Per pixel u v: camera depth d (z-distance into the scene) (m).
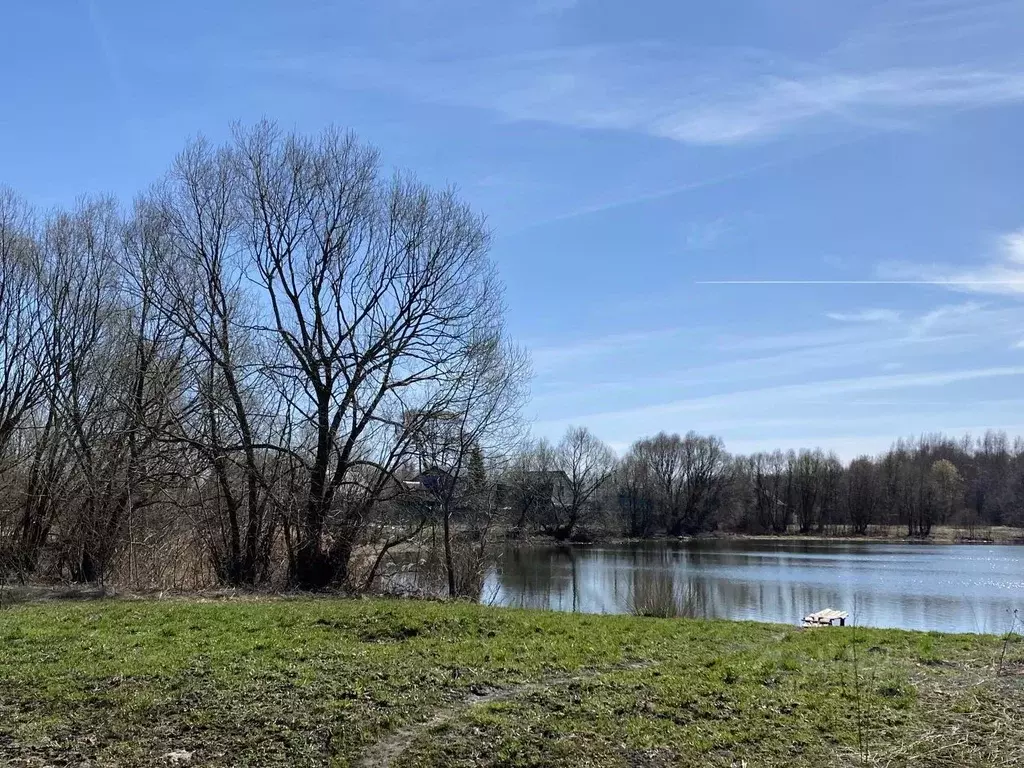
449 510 24.14
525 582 38.75
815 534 89.81
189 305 22.53
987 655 10.67
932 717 7.70
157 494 23.50
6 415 25.00
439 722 7.77
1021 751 6.73
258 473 22.47
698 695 8.56
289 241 22.94
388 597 19.77
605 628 13.02
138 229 23.50
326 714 7.94
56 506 23.44
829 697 8.45
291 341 22.39
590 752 6.95
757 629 13.30
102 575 21.91
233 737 7.36
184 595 17.94
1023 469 91.31
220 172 22.80
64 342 24.89
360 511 22.94
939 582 39.84
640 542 77.00
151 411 23.89
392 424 23.02
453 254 23.80
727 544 75.62
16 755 6.93
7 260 25.03
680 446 89.88
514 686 9.09
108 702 8.28
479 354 24.22
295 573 22.53
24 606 15.10
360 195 23.17
